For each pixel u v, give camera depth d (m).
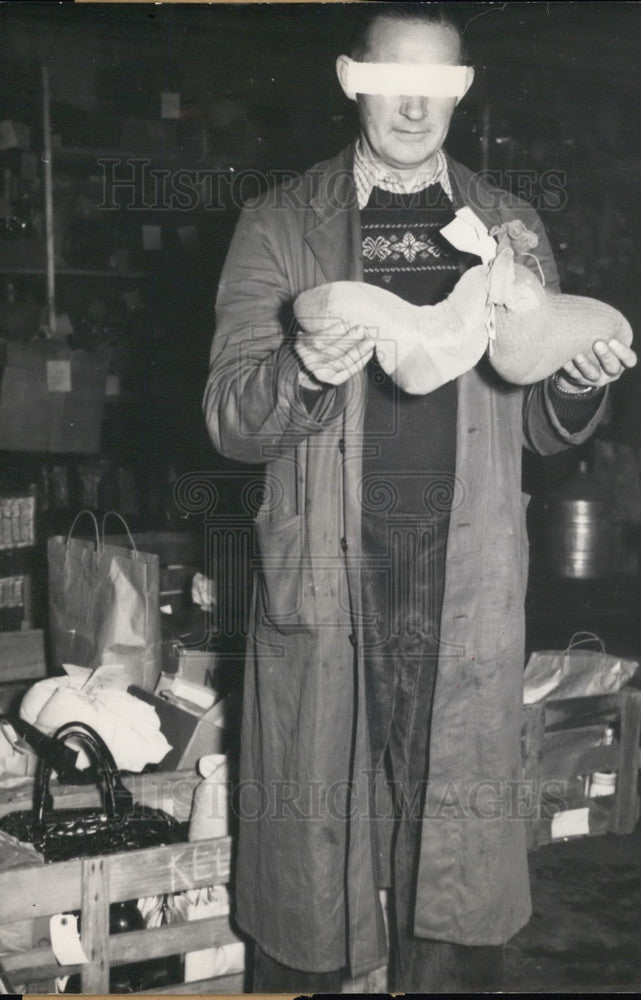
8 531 2.95
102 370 3.28
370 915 1.36
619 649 3.01
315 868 1.33
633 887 2.04
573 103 3.13
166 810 1.72
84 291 3.34
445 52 1.27
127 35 3.02
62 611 2.15
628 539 3.35
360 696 1.31
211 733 1.81
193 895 1.57
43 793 1.58
